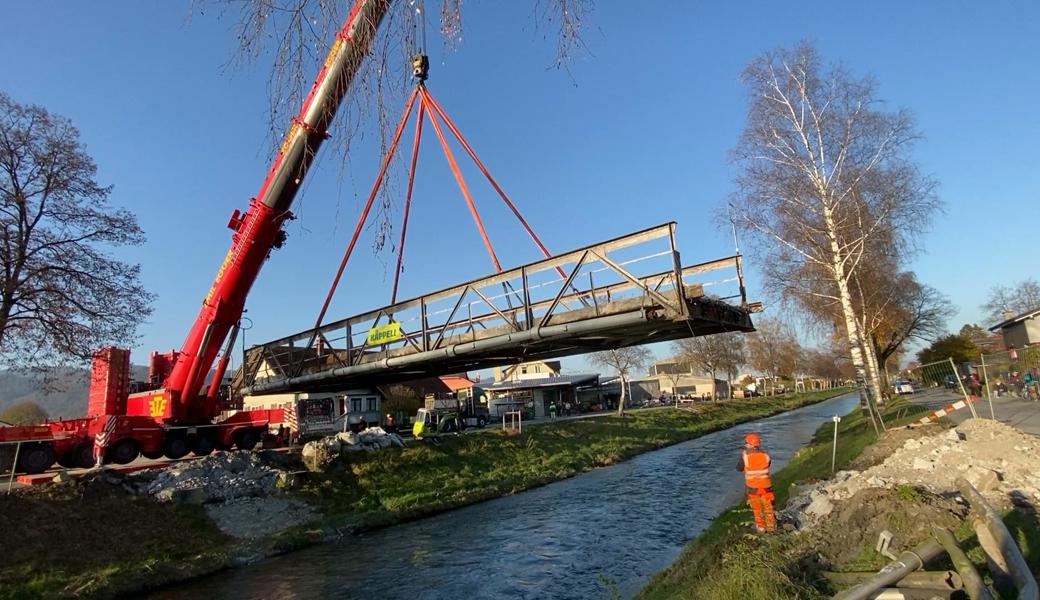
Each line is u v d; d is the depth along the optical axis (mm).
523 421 54719
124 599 13836
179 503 18047
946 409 15680
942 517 7812
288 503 20203
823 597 6094
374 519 20125
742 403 74750
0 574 13469
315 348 24359
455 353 17312
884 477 10805
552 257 15727
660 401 88188
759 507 9562
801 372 126062
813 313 31938
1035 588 5145
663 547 14383
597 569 13195
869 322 34562
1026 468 9750
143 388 24359
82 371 23047
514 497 24234
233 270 19844
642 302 14086
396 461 25672
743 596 6430
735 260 15367
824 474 14516
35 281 20875
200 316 21219
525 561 14406
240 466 20969
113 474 18594
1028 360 22203
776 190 24359
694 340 82625
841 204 24031
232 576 15203
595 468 31188
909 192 23500
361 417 42406
